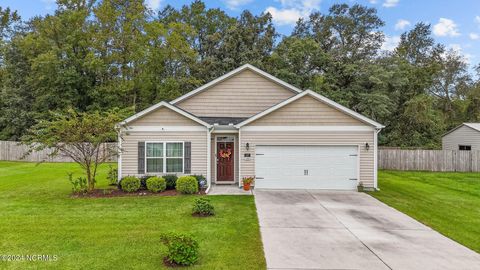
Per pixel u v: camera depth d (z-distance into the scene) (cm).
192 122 1351
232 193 1278
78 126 1195
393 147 2945
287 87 1614
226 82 1620
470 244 728
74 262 594
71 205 1055
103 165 2280
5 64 3369
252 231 786
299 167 1386
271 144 1384
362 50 3528
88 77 3028
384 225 866
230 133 1473
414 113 2923
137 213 952
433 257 646
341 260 621
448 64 3831
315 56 3120
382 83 2925
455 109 3597
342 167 1378
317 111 1376
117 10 2994
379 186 1502
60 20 3022
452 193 1372
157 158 1347
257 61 2950
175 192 1271
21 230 782
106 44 3003
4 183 1516
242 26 3312
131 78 3070
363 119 1356
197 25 3972
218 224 840
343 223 874
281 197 1206
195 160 1355
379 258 635
